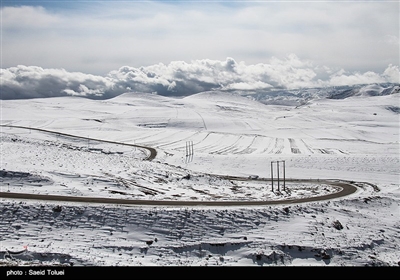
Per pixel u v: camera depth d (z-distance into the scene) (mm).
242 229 36531
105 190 46250
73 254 29656
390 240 38312
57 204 37156
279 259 32500
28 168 50844
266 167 81875
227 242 33906
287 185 65312
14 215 34750
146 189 50125
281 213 40031
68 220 35156
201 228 35875
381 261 33094
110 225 35125
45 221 34625
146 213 36812
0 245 30609
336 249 34125
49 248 30344
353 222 41312
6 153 62156
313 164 82438
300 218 39781
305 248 33750
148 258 31250
